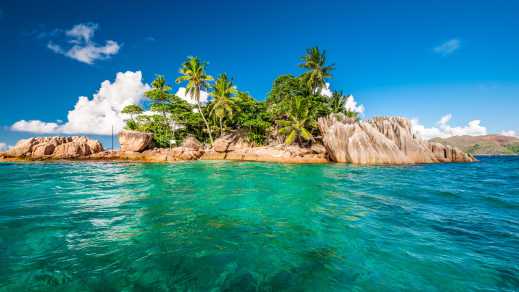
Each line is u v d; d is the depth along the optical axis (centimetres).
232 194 926
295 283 339
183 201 808
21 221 589
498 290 322
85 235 502
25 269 368
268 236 504
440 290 322
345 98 4209
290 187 1088
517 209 717
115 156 3014
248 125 3912
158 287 326
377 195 918
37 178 1373
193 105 4234
